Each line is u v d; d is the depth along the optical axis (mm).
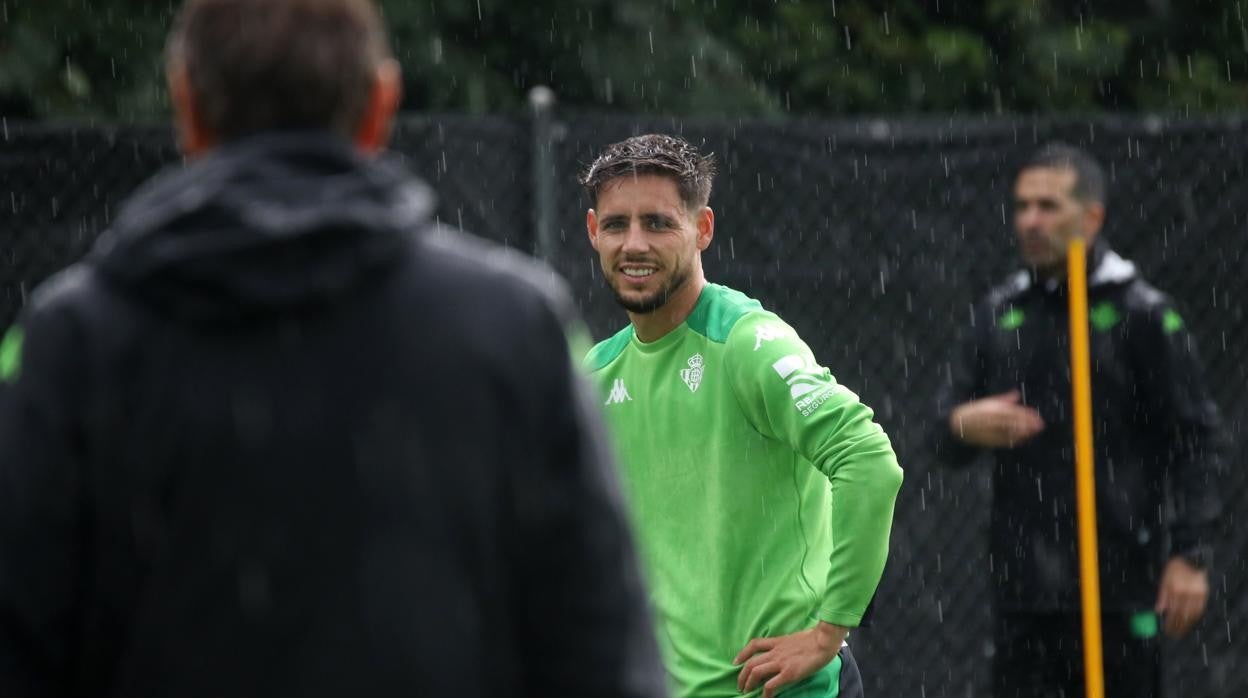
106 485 5930
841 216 19281
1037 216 17781
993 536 18344
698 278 14117
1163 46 35500
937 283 19375
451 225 18688
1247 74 36469
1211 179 19719
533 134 18812
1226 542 19953
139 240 5957
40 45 25656
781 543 13742
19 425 5918
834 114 32375
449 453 6027
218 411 5934
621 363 14375
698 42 29828
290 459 5930
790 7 32156
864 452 13164
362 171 6168
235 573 5883
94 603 5969
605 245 13922
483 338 6133
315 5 6289
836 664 14008
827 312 19266
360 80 6367
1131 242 19719
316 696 5840
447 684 5922
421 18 28203
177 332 5992
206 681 5859
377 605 5891
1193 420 17406
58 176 18375
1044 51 33594
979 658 19797
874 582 13250
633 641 6254
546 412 6203
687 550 13930
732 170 19141
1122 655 17750
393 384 6023
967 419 17625
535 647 6211
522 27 29109
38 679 5934
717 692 13750
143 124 18469
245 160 6047
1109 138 19656
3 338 18234
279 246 5914
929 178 19375
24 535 5840
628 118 19016
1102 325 17609
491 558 6082
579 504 6234
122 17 26375
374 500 5945
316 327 6016
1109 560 17672
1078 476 17641
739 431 13711
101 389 5949
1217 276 19750
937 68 33000
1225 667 19969
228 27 6211
